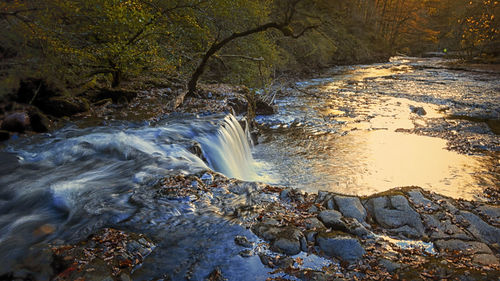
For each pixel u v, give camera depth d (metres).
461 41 50.28
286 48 31.95
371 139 12.62
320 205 5.29
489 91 21.59
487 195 8.13
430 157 10.69
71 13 9.27
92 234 4.43
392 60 52.62
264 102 16.45
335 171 9.70
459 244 4.52
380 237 4.64
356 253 4.20
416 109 16.80
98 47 10.82
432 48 68.75
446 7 75.94
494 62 39.84
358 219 5.02
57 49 9.05
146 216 4.94
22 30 7.68
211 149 8.89
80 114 10.17
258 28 11.83
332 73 33.50
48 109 9.33
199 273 3.92
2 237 4.43
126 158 7.26
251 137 12.28
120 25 10.47
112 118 10.10
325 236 4.39
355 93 22.08
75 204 5.27
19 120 8.35
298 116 16.16
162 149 7.78
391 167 9.95
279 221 4.84
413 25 72.88
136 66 11.86
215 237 4.53
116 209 5.07
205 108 11.65
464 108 17.34
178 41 14.62
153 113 10.80
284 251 4.27
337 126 14.41
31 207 5.27
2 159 7.07
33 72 8.42
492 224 5.07
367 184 8.83
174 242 4.42
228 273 3.93
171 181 5.98
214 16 15.73
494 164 10.06
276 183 9.00
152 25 11.40
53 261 3.91
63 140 8.12
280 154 11.27
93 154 7.42
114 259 3.99
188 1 13.23
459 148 11.46
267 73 20.78
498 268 4.00
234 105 12.88
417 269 3.92
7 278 3.67
